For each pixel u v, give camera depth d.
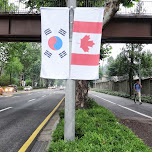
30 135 4.91
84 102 7.96
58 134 3.76
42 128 5.67
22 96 21.19
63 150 2.84
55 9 3.56
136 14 10.94
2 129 5.59
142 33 11.16
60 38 3.58
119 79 35.84
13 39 13.20
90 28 3.53
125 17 10.93
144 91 22.66
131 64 19.36
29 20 11.77
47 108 10.57
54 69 3.56
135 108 10.41
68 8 3.56
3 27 11.72
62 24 3.57
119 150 2.85
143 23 11.26
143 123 6.18
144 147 3.11
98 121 5.16
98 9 3.53
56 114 8.28
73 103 3.55
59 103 13.45
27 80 71.62
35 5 11.18
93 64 3.54
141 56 18.81
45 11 3.57
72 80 3.58
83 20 3.52
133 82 24.56
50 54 3.57
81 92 7.99
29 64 51.25
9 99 16.52
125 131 4.25
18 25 11.77
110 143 3.29
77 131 3.87
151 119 7.01
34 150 3.69
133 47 18.98
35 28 11.67
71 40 3.59
